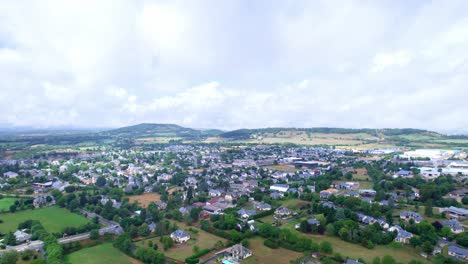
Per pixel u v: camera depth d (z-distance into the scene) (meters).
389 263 129.88
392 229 173.38
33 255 151.12
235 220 187.75
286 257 146.38
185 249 159.38
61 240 172.00
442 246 153.88
